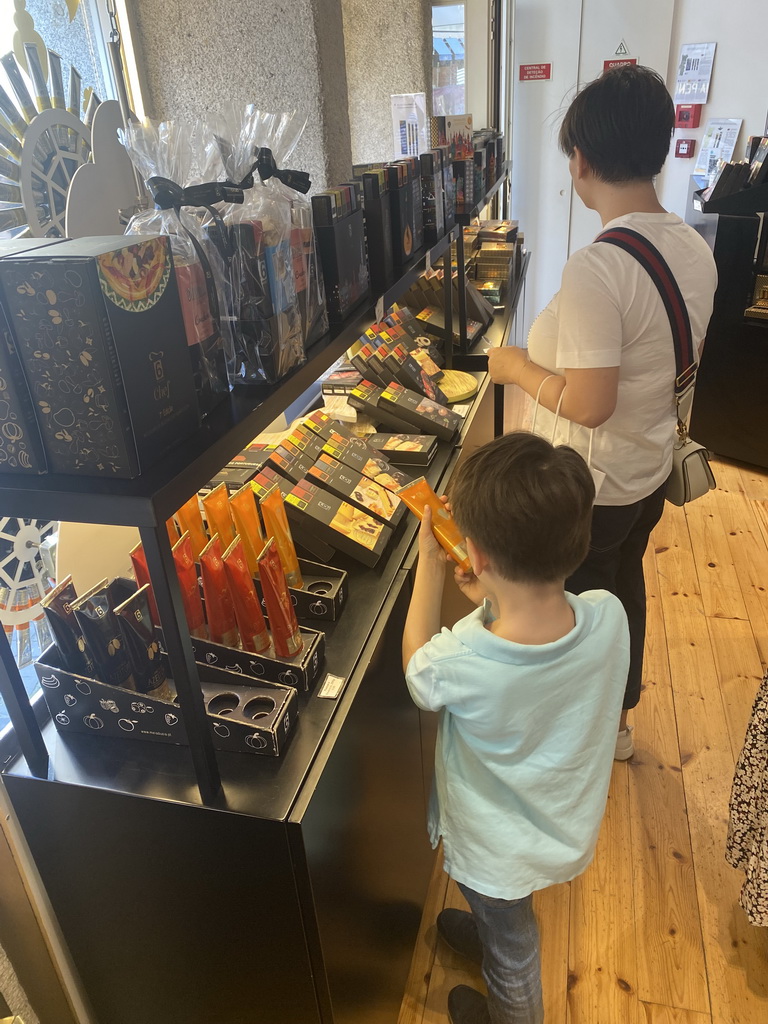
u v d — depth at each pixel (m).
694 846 2.07
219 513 1.40
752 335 3.83
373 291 1.71
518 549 1.09
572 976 1.77
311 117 2.10
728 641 2.85
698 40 4.85
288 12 1.99
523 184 5.49
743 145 4.95
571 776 1.22
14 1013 1.39
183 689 1.06
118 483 0.92
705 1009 1.70
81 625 1.20
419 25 3.00
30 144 1.38
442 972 1.78
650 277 1.62
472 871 1.29
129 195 1.52
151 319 0.93
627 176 1.65
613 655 1.21
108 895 1.31
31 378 0.89
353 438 1.96
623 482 1.84
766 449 4.00
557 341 1.72
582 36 4.98
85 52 1.75
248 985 1.32
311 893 1.16
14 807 1.26
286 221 1.27
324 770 1.19
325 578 1.57
